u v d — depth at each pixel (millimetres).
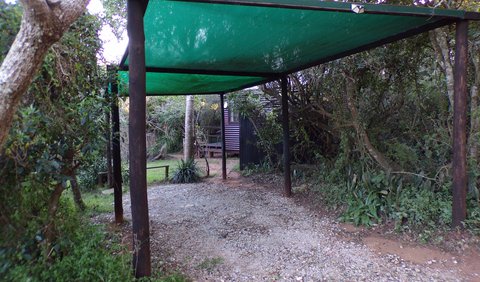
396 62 4781
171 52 4141
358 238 3629
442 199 3770
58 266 2242
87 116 2789
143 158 2439
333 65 5164
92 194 6184
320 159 6445
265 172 7711
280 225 4160
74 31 2734
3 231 2275
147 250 2486
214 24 3188
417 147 4598
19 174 2301
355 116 4848
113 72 3523
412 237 3482
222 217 4570
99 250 2566
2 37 2137
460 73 3285
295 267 2953
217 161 10742
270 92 6855
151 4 2689
